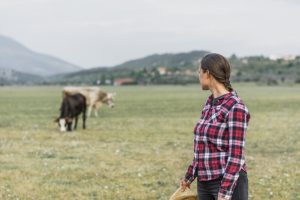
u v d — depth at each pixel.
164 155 17.48
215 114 4.98
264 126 30.16
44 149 18.84
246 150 19.30
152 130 27.42
